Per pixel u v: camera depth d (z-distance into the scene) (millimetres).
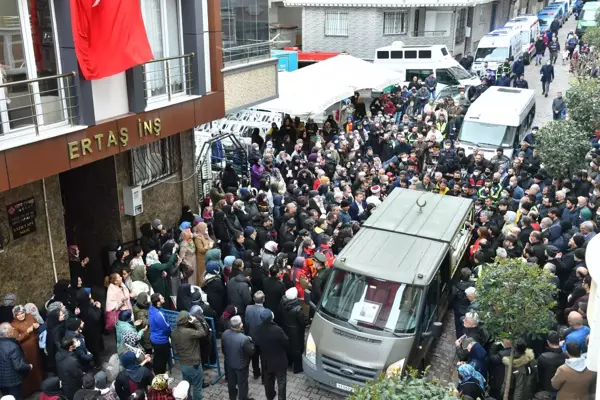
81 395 7176
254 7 14539
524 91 21781
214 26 12328
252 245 11703
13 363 8164
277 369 8695
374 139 19328
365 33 34281
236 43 14094
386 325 9156
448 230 10859
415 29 35719
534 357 8469
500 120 18688
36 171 8578
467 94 26734
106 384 7469
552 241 11414
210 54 12453
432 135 18812
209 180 15391
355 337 9086
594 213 12195
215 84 12617
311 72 21422
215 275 10172
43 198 10133
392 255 10023
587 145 14094
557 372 7395
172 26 11719
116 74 9898
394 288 9414
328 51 35156
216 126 19469
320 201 13648
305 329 10594
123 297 9828
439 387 5762
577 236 10336
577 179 13797
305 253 11078
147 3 11055
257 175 15547
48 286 10406
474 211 12906
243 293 9758
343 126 22609
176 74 11883
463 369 7648
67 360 7941
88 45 9039
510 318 7473
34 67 8758
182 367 8586
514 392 8016
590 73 25594
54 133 8789
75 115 9250
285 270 10609
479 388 7523
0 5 8266
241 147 16422
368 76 22109
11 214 9633
